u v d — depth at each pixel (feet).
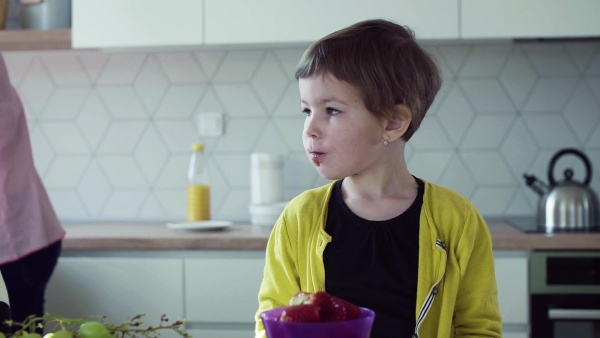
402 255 3.84
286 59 9.48
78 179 9.77
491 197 9.28
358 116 3.62
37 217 7.07
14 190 6.97
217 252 7.79
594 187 9.15
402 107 3.74
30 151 7.23
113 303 7.84
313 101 3.68
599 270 7.38
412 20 8.12
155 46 8.47
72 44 8.53
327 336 2.48
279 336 2.53
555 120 9.20
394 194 3.98
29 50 9.29
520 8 8.07
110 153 9.74
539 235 7.42
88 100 9.75
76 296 7.88
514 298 7.43
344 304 2.67
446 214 3.94
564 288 7.39
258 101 9.53
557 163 9.17
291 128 9.50
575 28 8.04
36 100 9.78
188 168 9.64
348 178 4.06
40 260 7.13
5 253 6.86
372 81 3.59
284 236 4.05
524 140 9.23
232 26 8.30
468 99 9.27
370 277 3.81
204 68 9.59
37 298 7.24
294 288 3.99
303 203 4.10
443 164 9.30
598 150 9.15
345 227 3.95
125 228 8.75
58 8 8.95
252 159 9.17
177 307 7.78
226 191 9.59
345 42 3.68
